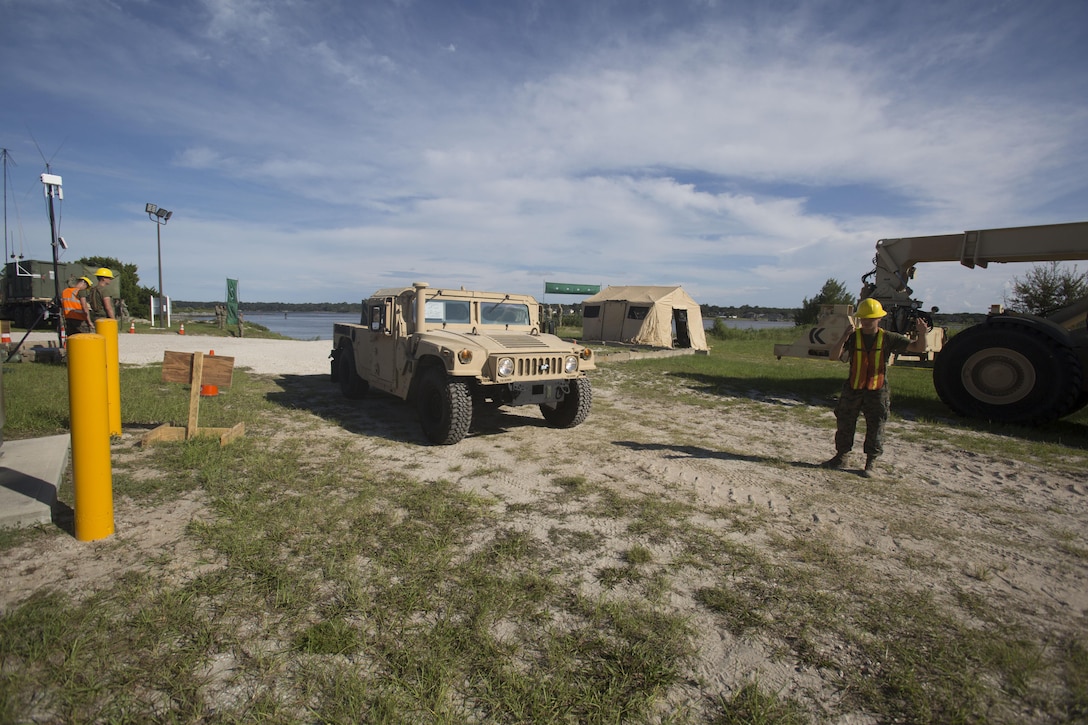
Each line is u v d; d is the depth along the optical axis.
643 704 2.15
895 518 4.20
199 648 2.38
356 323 9.26
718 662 2.45
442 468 5.14
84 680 2.18
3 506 3.50
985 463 5.78
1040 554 3.63
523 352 6.07
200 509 3.90
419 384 6.32
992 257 8.70
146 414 6.48
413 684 2.20
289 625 2.59
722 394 10.16
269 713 2.04
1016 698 2.27
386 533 3.62
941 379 8.04
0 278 21.98
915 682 2.34
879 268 10.05
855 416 5.28
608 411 8.31
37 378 8.56
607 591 3.00
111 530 3.42
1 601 2.67
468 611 2.75
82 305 8.55
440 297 6.89
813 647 2.57
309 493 4.30
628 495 4.52
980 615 2.88
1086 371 7.39
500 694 2.18
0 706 2.00
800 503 4.46
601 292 23.14
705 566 3.33
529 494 4.49
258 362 13.08
